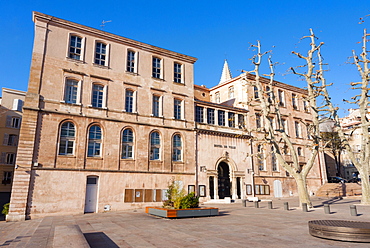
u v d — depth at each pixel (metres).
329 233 10.71
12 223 20.39
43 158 23.89
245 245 10.07
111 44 30.14
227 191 36.66
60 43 26.98
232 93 44.34
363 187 28.25
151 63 32.47
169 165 30.91
